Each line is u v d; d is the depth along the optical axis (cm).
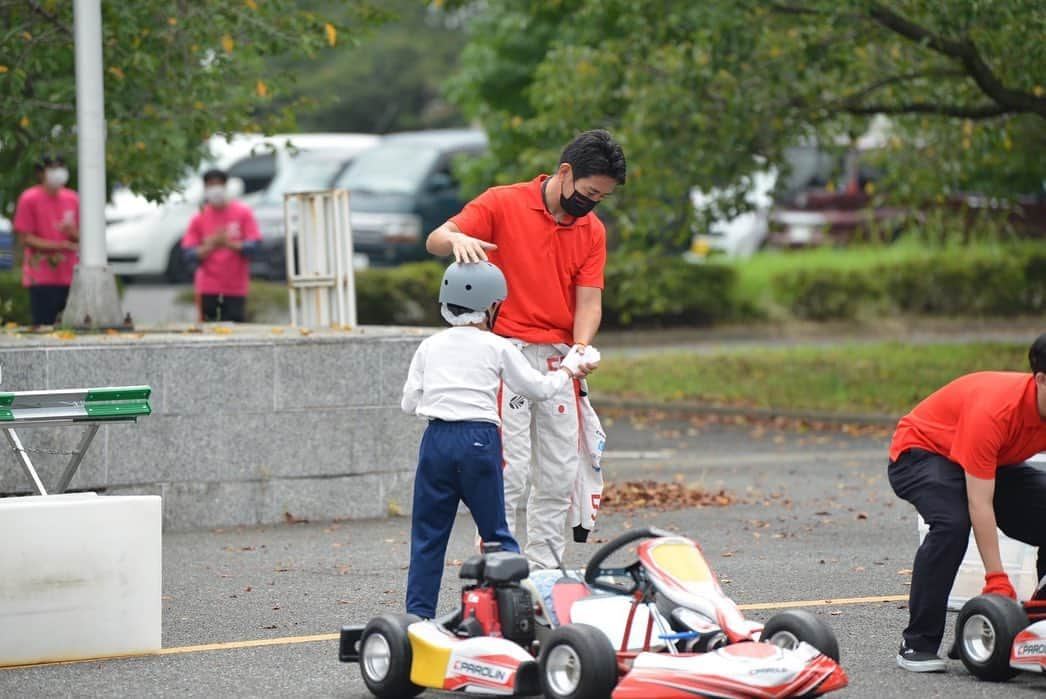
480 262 1619
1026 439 1567
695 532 2516
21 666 1672
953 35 3756
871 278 6394
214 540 2461
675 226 4759
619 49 4325
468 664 1431
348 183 6962
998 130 4494
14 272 4650
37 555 1680
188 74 3284
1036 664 1510
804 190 7781
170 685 1584
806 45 4028
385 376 2686
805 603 1961
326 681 1596
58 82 3338
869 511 2725
